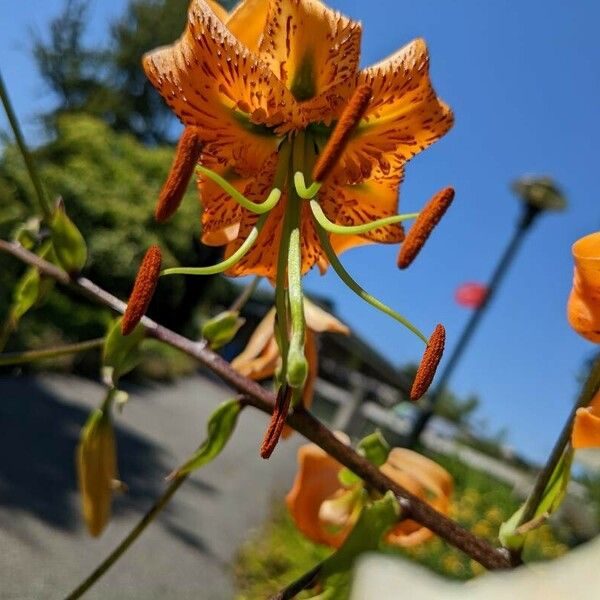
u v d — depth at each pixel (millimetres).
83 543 742
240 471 1303
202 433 1399
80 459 163
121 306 182
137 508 901
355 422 1860
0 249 191
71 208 1564
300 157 158
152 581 734
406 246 138
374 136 159
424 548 895
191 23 149
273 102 152
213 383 2039
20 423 1001
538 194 1286
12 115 178
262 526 1016
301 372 128
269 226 158
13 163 1505
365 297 141
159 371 1720
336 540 182
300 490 183
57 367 1295
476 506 1380
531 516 134
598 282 116
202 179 157
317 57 156
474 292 1335
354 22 156
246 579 835
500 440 2479
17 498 771
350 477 178
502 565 131
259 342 177
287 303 146
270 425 133
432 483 180
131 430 1220
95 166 1635
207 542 887
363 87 141
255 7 157
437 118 160
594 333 118
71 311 1358
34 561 665
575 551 48
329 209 160
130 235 1596
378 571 48
